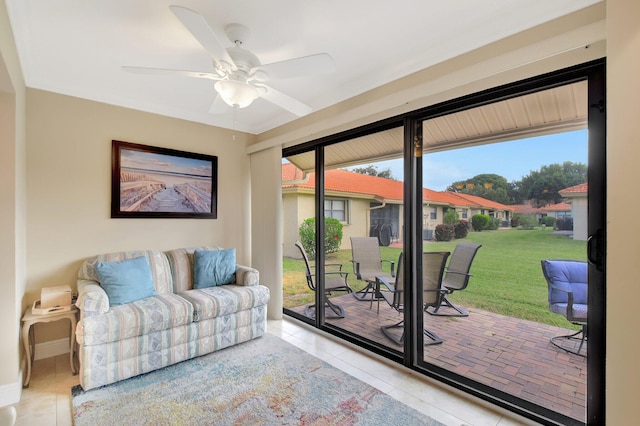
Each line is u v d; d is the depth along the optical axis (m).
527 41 1.80
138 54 2.22
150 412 1.89
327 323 3.26
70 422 1.82
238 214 3.99
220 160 3.83
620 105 1.22
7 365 2.02
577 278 1.73
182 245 3.50
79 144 2.85
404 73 2.40
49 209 2.70
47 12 1.74
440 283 2.35
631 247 1.20
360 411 1.92
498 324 2.05
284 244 3.98
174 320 2.44
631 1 1.20
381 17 1.80
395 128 2.66
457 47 2.07
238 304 2.83
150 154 3.25
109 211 3.01
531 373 1.91
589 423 1.60
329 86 2.77
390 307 2.78
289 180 3.88
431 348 2.37
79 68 2.44
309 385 2.20
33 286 2.61
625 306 1.22
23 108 2.45
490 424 1.81
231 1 1.66
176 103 3.23
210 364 2.50
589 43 1.53
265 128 3.96
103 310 2.21
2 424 0.77
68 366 2.50
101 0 1.65
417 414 1.89
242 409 1.93
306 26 1.89
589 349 1.62
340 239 3.21
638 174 1.18
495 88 1.95
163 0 1.65
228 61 1.77
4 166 2.04
